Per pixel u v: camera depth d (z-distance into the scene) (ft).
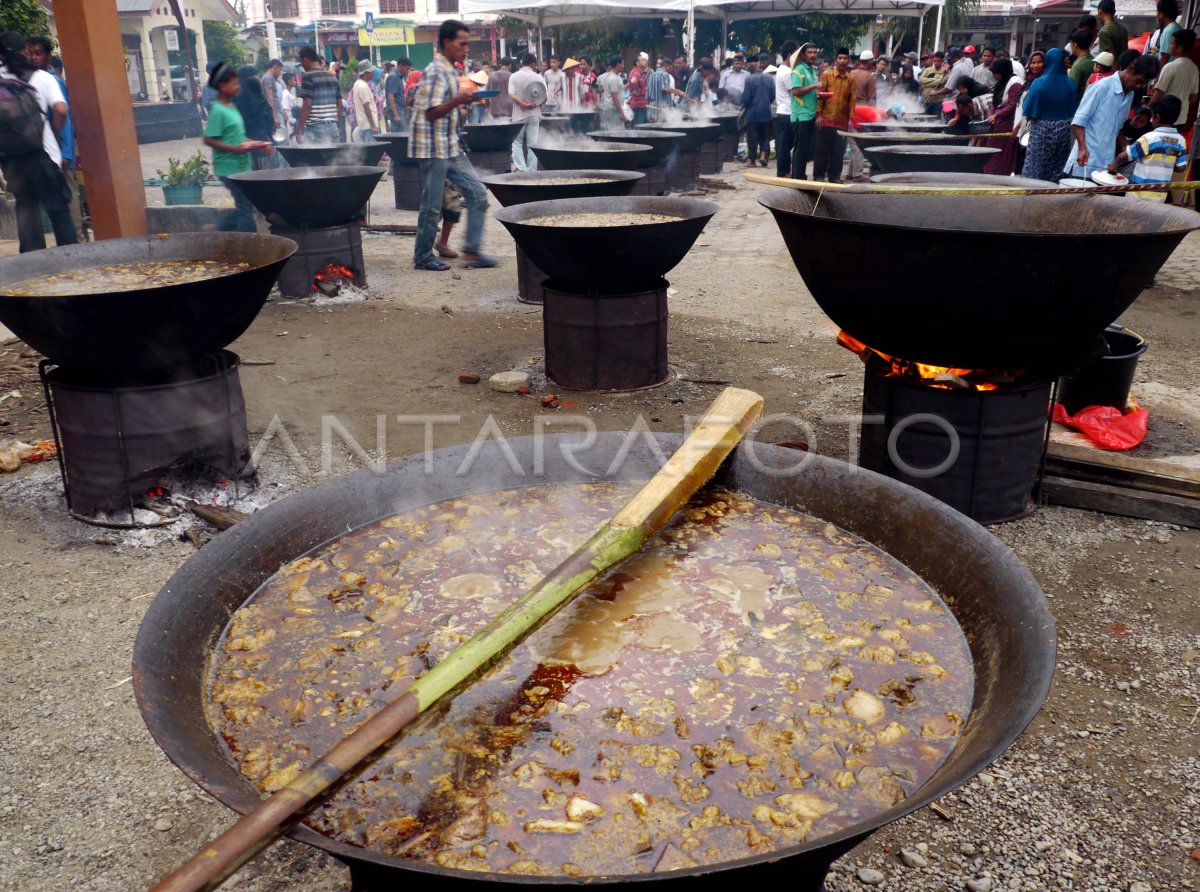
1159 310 24.53
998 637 5.65
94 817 8.60
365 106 49.57
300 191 24.75
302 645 5.92
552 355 19.58
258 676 5.63
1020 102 33.19
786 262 31.53
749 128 57.06
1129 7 72.64
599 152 30.07
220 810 8.70
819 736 5.11
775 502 7.83
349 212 26.21
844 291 12.22
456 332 23.56
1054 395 13.99
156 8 113.60
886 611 6.27
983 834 8.35
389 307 25.96
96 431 13.30
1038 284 10.89
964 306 11.35
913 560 6.78
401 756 4.97
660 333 19.44
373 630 6.07
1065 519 13.99
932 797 4.12
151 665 5.24
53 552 13.14
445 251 31.71
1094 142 26.27
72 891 7.83
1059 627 11.33
